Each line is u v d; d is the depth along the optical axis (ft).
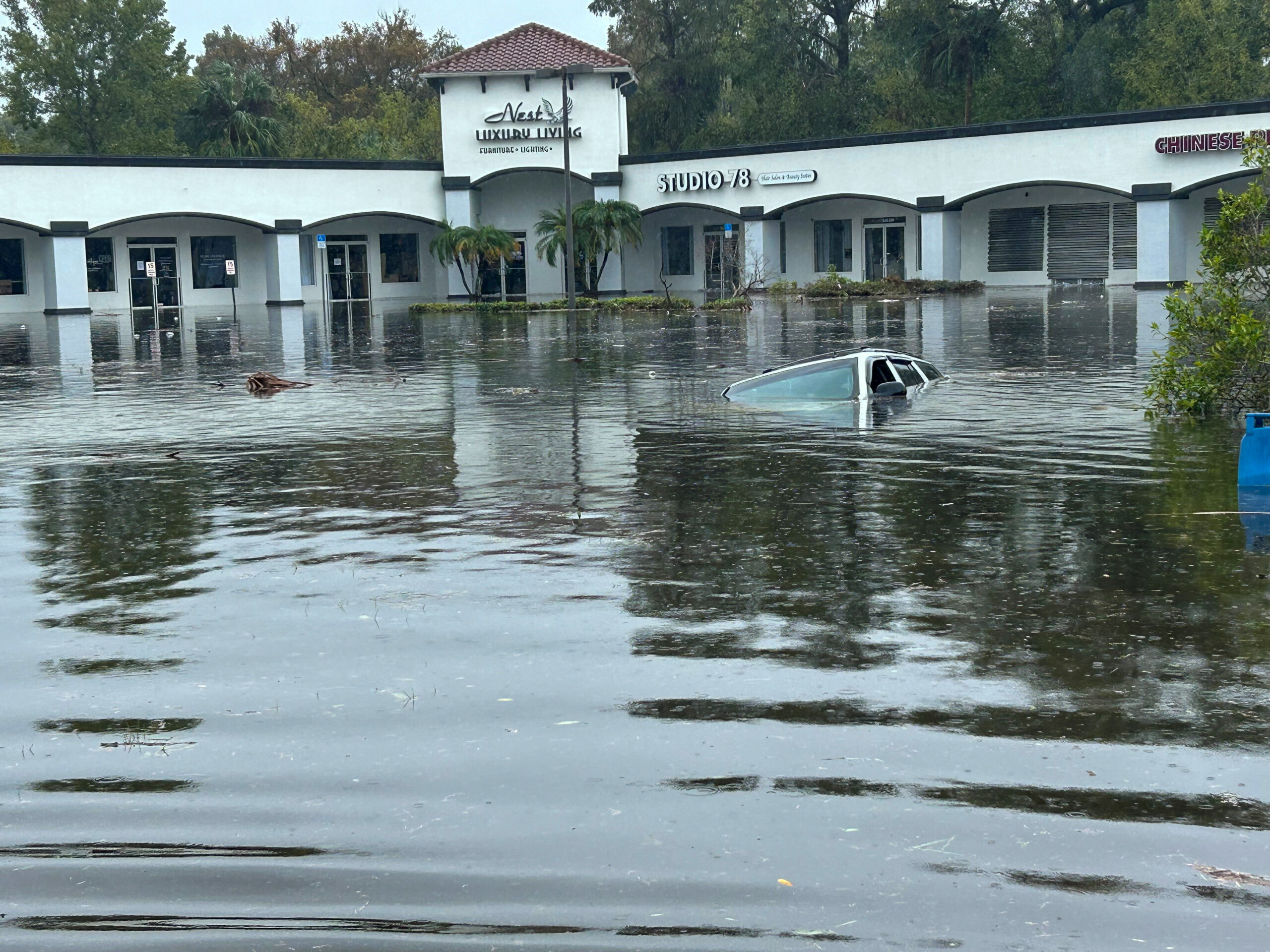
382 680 17.43
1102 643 18.38
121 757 15.05
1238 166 133.90
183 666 18.21
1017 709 15.94
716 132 234.79
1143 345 69.87
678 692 16.74
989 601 20.59
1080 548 23.94
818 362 50.39
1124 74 196.85
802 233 173.37
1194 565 22.49
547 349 78.02
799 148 161.07
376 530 26.71
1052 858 12.32
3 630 20.15
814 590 21.43
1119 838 12.67
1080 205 154.40
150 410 49.70
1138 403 44.80
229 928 11.35
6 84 261.03
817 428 40.04
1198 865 12.17
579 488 30.81
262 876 12.23
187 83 267.59
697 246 179.22
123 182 156.35
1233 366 41.50
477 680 17.35
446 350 78.84
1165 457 33.60
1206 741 14.90
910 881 11.93
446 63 171.32
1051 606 20.25
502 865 12.35
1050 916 11.34
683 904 11.59
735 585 21.83
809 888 11.82
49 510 29.71
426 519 27.68
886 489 29.96
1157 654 17.87
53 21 257.55
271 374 64.49
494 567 23.41
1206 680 16.83
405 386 56.39
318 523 27.58
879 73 235.20
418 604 21.03
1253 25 201.36
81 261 154.92
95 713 16.47
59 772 14.66
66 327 121.49
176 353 82.89
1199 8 191.52
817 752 14.76
